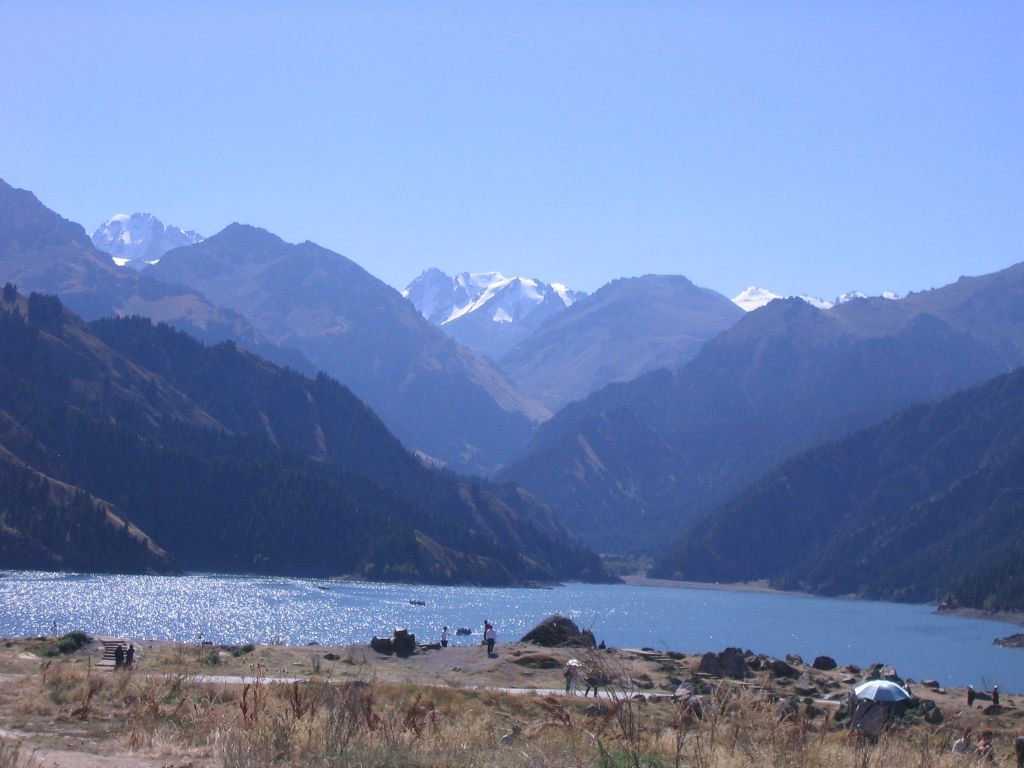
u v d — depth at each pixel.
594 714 31.77
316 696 29.34
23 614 124.12
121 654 43.56
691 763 24.88
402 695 36.34
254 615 142.75
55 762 23.94
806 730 27.47
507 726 31.38
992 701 50.72
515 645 57.84
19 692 33.59
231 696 34.47
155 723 29.02
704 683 43.34
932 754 27.83
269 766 24.42
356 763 24.47
